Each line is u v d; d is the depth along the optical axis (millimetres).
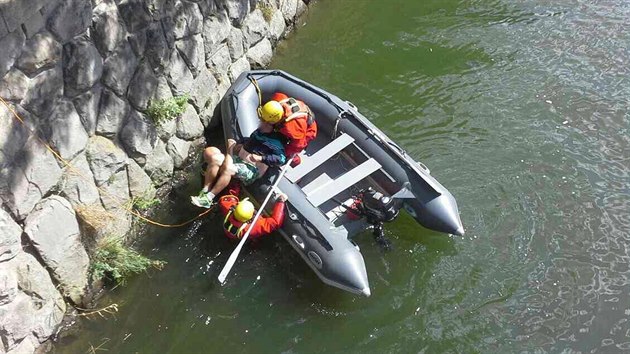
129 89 5570
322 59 8008
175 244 5770
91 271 5301
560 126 6902
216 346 5074
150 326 5180
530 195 6137
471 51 8039
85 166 5199
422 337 5078
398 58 7984
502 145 6688
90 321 5160
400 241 5750
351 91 7492
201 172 6242
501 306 5254
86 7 4887
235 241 5750
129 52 5465
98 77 5160
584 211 5977
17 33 4293
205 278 5516
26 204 4629
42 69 4594
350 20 8672
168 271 5562
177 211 6062
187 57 6199
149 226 5906
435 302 5305
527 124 6941
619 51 7906
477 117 7055
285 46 8242
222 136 6891
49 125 4773
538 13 8625
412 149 6652
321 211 5559
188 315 5270
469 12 8734
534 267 5520
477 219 5910
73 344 5016
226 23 6898
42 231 4789
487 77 7621
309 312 5281
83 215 5152
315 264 5258
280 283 5473
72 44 4840
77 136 5062
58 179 4926
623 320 5145
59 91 4812
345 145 6004
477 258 5602
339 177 5773
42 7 4465
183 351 5035
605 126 6875
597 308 5227
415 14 8742
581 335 5055
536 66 7742
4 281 4441
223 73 7008
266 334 5148
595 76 7551
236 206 5469
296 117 5754
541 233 5789
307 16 8766
